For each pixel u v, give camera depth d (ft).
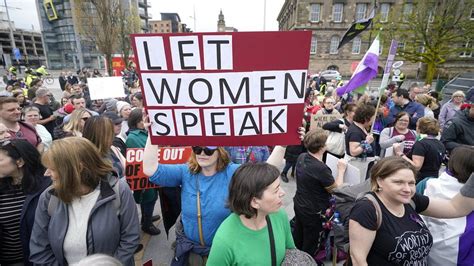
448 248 6.27
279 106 5.82
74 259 5.47
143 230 11.82
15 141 6.24
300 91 5.73
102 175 5.66
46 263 5.66
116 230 5.74
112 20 69.72
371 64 14.43
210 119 5.89
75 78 54.85
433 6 66.49
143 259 10.26
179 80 5.69
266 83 5.64
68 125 10.96
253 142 5.99
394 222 5.35
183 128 6.00
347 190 8.00
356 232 5.46
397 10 75.66
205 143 6.01
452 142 12.58
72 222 5.49
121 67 70.69
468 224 6.08
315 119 18.44
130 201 6.01
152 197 11.39
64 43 168.86
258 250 4.68
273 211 4.61
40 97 17.22
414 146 10.33
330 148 13.60
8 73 75.31
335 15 123.85
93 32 71.46
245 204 4.55
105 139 8.07
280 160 6.34
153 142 6.18
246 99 5.73
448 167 6.49
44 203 5.61
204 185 6.24
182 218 6.49
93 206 5.52
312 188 8.89
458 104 19.45
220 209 6.03
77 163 5.26
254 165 4.77
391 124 17.99
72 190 5.28
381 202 5.53
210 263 4.75
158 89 5.80
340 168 9.84
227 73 5.57
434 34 68.08
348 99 29.86
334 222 7.84
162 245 11.08
